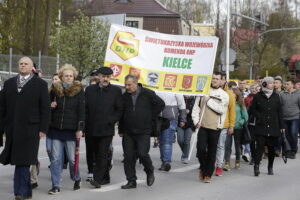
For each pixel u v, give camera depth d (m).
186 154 12.39
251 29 44.12
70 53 27.72
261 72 48.62
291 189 9.52
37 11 31.64
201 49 10.72
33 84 7.83
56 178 8.54
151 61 10.74
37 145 7.83
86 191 8.80
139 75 10.64
